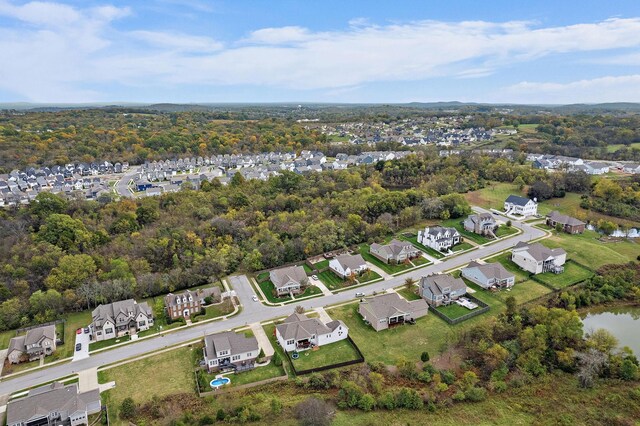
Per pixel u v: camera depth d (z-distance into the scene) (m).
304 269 106.56
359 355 73.81
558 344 73.75
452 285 91.81
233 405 61.62
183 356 75.06
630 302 91.81
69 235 114.06
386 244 114.06
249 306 91.25
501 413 61.41
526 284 97.94
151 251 110.12
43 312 88.31
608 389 65.62
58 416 59.97
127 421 60.41
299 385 66.88
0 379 70.62
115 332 82.12
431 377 68.00
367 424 59.12
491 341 74.75
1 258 105.50
